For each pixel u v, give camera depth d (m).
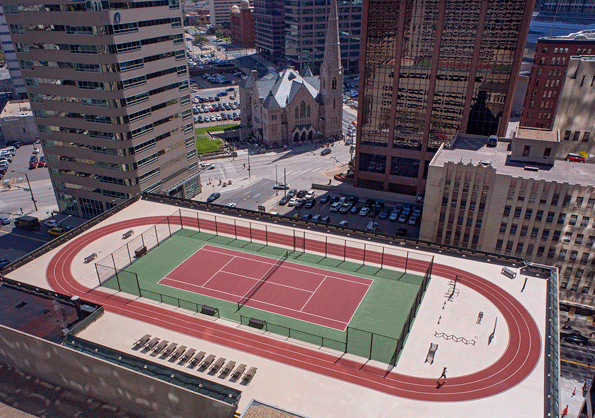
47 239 103.94
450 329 53.56
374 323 55.50
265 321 54.91
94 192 108.69
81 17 88.62
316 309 58.34
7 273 66.62
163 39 102.81
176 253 72.06
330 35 155.88
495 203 76.94
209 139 173.62
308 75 186.50
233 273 66.69
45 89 100.38
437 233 84.75
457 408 42.91
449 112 108.50
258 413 38.31
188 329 54.28
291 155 156.75
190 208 86.62
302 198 122.94
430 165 79.38
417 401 43.69
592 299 78.31
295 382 46.06
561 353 72.56
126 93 95.12
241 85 173.25
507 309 56.84
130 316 56.72
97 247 73.94
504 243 79.44
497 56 99.38
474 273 64.50
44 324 53.91
